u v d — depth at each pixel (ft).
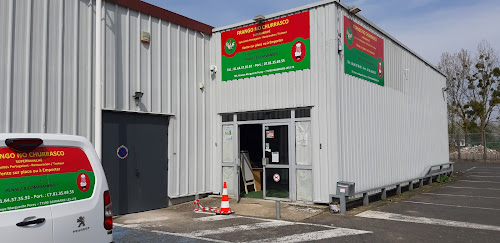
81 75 27.20
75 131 26.53
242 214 28.91
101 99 27.68
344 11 32.76
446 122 64.64
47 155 12.55
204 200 35.22
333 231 23.24
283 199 33.27
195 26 36.83
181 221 26.66
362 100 35.29
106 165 28.30
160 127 32.96
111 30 29.17
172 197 33.22
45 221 11.96
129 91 30.30
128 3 30.42
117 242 21.12
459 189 44.73
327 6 31.30
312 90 31.78
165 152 33.19
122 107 29.68
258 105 34.86
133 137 30.48
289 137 33.09
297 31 32.89
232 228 24.21
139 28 31.45
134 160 30.42
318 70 31.55
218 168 37.24
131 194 29.99
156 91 32.60
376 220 26.43
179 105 34.68
